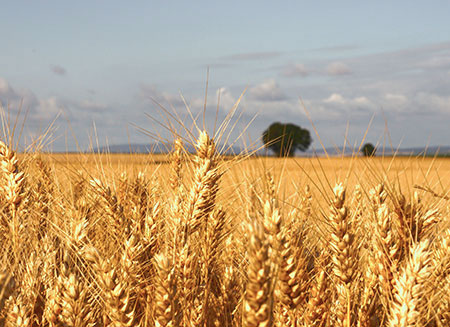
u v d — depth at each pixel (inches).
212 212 141.8
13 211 150.1
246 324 73.9
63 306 90.4
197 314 116.9
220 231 142.5
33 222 163.3
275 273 81.4
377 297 115.3
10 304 98.0
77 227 112.6
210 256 141.9
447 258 111.0
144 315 112.2
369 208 127.1
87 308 95.2
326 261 122.3
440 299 108.3
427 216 111.6
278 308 107.8
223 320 132.3
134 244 109.9
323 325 115.9
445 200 122.8
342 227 107.0
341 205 107.9
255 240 72.7
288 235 108.0
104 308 102.4
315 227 127.2
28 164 175.9
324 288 116.1
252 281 72.5
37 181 176.7
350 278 108.4
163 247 125.5
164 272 88.7
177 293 97.0
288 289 100.3
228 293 133.2
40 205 170.4
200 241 142.3
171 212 134.6
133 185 152.8
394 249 109.0
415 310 93.2
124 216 130.9
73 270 96.4
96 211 143.8
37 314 112.0
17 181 150.8
